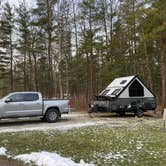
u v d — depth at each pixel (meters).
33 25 41.59
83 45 41.19
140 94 25.36
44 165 9.50
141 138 14.05
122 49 41.06
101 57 43.28
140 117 24.72
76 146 12.38
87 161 10.05
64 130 16.81
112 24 40.78
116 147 12.10
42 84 51.16
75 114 26.84
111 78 39.84
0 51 50.69
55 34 40.84
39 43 45.88
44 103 21.12
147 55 35.56
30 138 14.30
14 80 53.97
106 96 24.78
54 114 21.38
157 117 24.73
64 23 38.75
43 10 39.31
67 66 42.44
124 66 41.44
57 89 45.81
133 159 10.25
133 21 33.91
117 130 16.73
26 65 52.56
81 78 47.78
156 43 32.97
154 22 27.34
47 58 48.22
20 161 10.11
